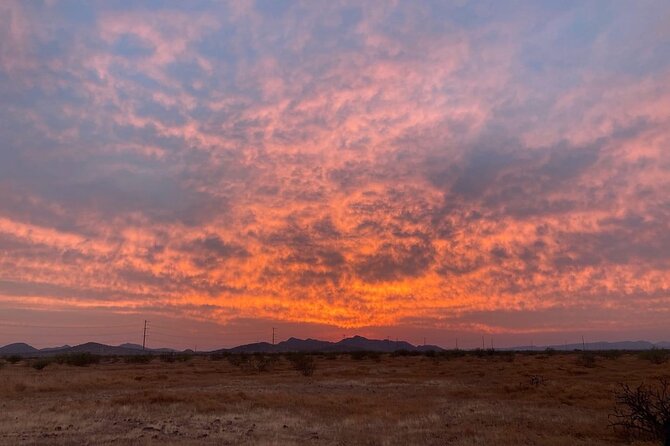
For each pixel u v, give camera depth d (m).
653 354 58.31
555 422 17.22
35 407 21.64
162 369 59.41
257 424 17.48
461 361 72.94
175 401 23.36
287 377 44.12
